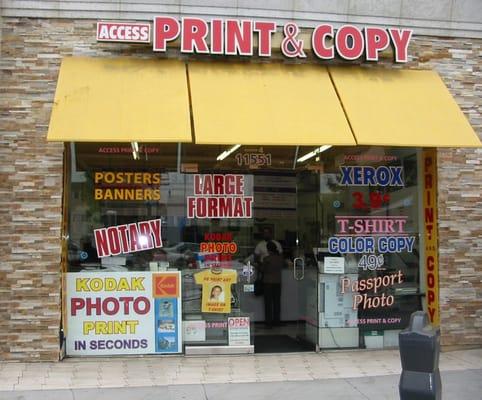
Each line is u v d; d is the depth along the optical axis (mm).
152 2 8547
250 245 9055
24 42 8312
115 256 8617
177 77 8273
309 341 9367
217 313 8844
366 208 9250
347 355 8766
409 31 8727
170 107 7789
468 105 9250
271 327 10141
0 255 8102
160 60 8508
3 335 8078
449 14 9227
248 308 9242
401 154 9352
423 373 4629
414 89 8648
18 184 8180
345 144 7734
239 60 8711
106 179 8664
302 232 9609
